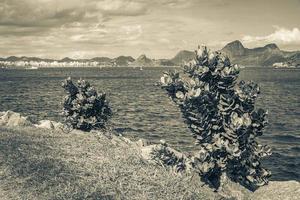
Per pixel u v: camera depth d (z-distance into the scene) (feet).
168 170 53.01
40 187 37.40
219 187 49.16
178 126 156.56
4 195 35.09
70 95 77.15
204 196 46.55
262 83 547.08
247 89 53.62
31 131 60.95
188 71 53.11
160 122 168.14
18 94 313.32
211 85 53.21
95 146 57.77
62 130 68.13
